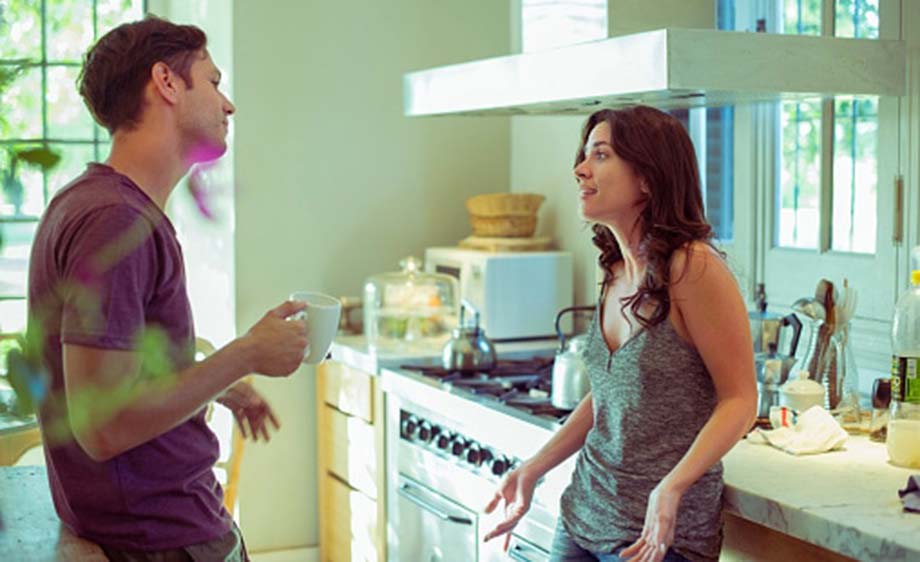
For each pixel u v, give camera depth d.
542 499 2.80
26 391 0.76
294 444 4.45
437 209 4.64
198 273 4.68
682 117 3.74
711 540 2.10
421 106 3.54
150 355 1.74
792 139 3.34
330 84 4.45
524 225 4.27
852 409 2.61
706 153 3.67
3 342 0.78
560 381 2.97
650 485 2.08
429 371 3.65
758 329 2.82
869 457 2.34
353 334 4.39
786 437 2.41
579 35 3.10
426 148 4.61
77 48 4.59
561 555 2.22
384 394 3.80
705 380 2.08
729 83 2.52
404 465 3.63
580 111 3.31
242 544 1.99
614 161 2.12
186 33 1.87
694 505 2.06
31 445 2.98
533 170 4.55
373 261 4.56
